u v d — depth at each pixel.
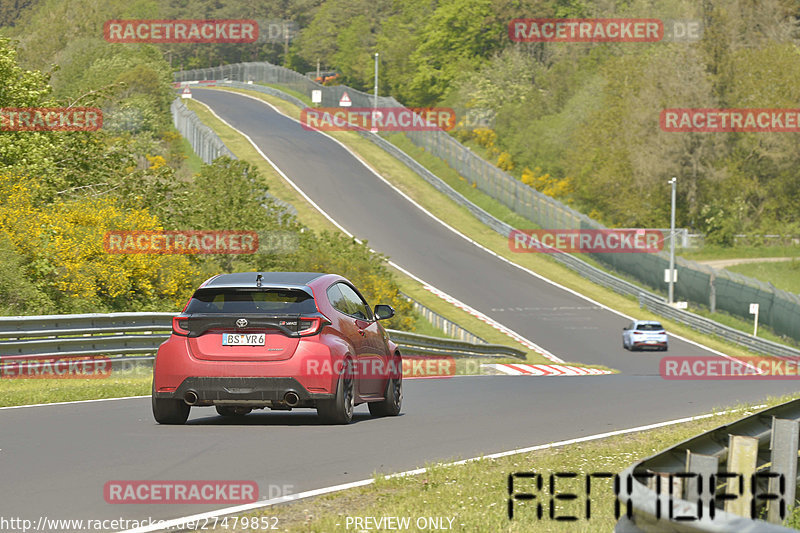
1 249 94.75
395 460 36.12
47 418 46.16
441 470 33.56
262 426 44.25
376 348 48.97
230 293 44.38
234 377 42.56
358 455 36.91
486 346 130.12
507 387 72.69
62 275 99.50
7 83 127.12
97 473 32.12
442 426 46.94
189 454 36.09
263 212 169.88
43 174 122.50
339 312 45.88
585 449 40.81
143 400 54.47
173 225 130.25
